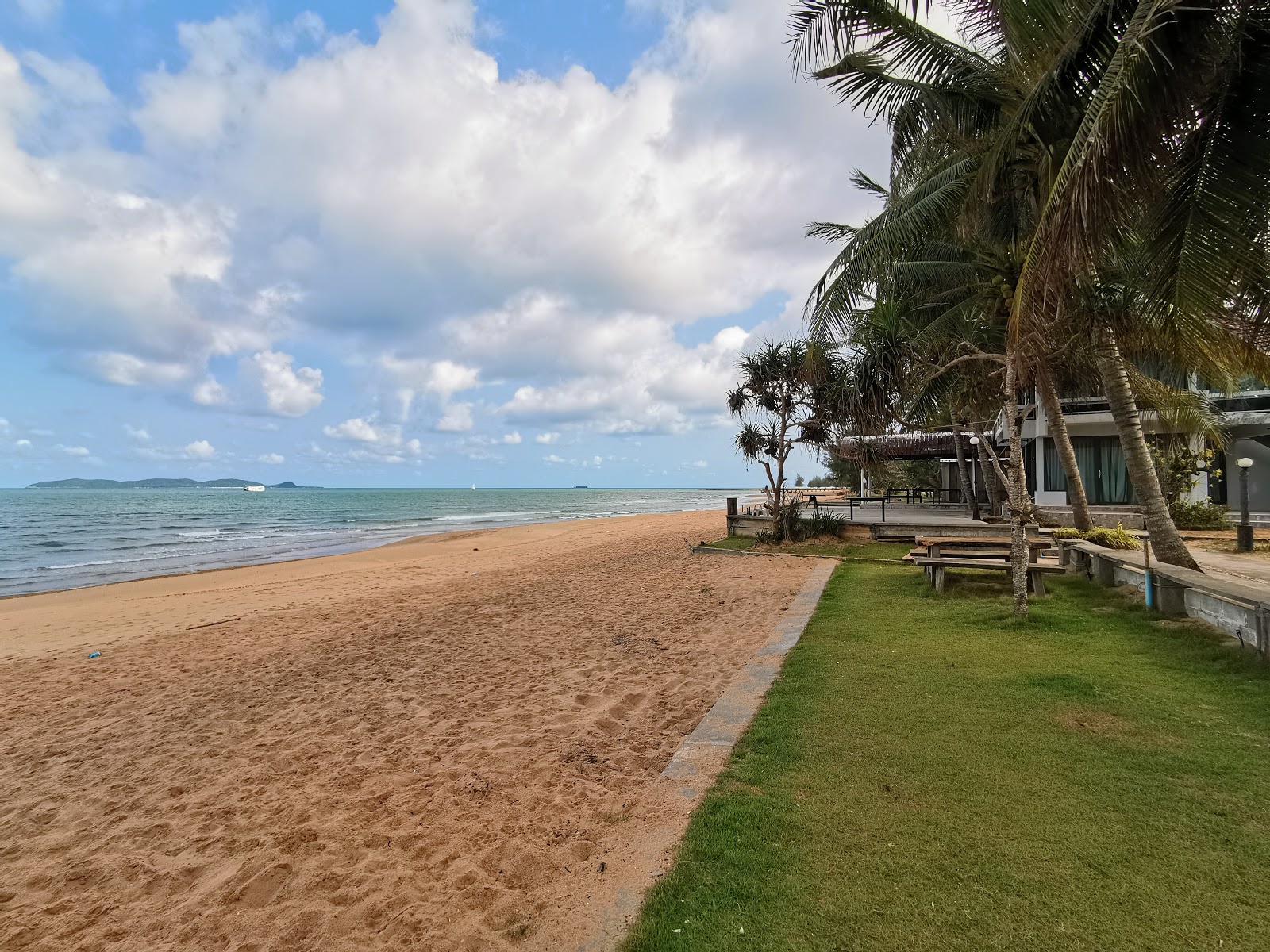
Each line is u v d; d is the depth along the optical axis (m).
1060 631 5.73
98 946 2.56
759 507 22.72
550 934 2.25
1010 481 6.44
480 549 22.28
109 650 8.70
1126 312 8.88
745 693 4.57
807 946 2.03
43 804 4.04
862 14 7.27
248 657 7.88
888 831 2.63
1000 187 7.98
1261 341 6.50
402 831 3.25
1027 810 2.74
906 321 13.47
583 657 6.55
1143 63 4.82
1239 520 15.87
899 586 8.48
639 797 3.25
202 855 3.24
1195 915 2.07
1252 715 3.66
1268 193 5.48
